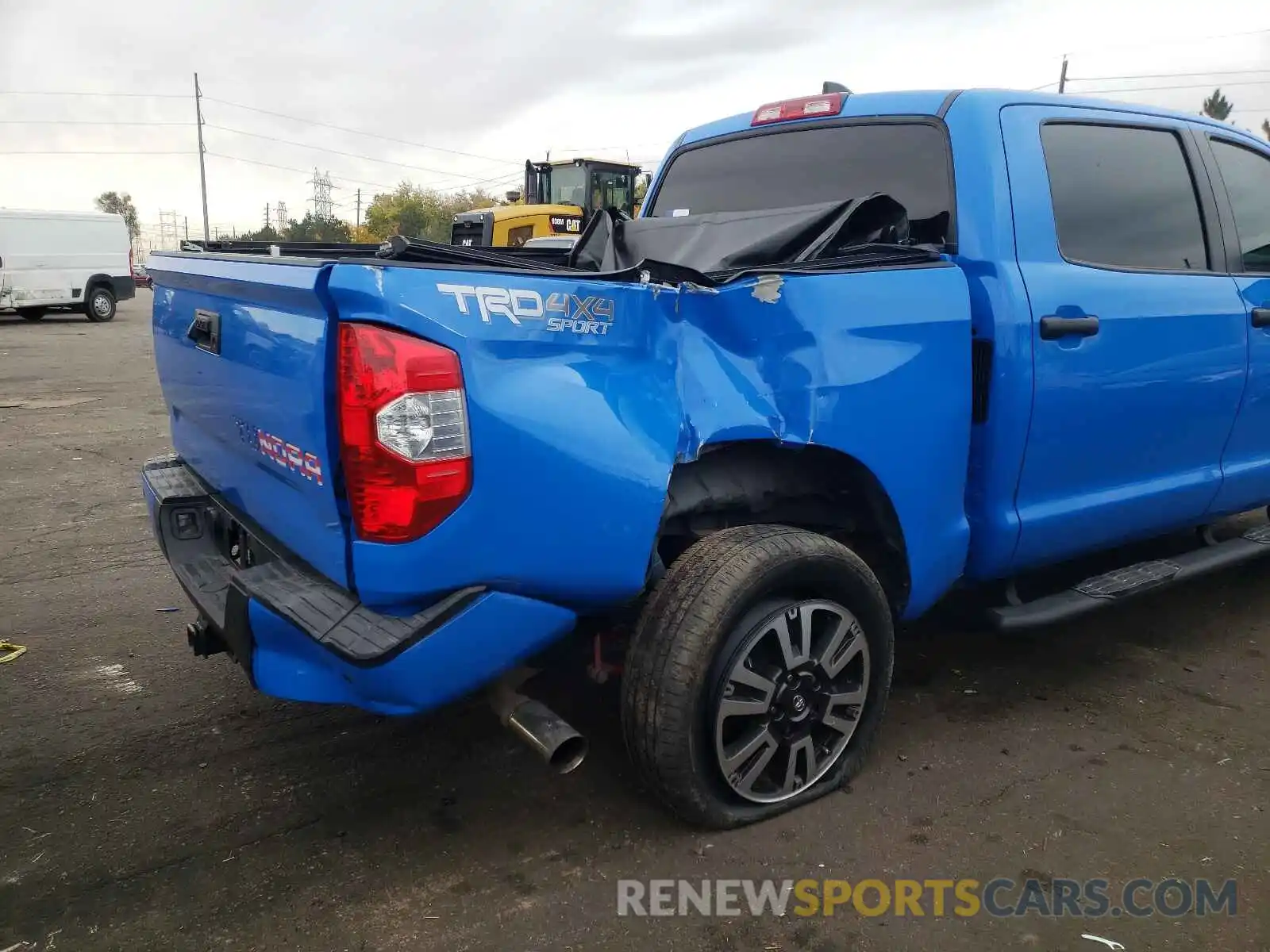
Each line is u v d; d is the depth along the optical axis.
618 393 2.30
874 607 2.78
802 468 2.86
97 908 2.38
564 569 2.26
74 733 3.25
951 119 3.23
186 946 2.26
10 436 8.59
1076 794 2.90
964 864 2.56
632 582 2.36
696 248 3.26
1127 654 3.94
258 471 2.63
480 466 2.12
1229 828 2.73
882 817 2.76
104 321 23.70
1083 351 3.19
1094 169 3.43
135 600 4.52
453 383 2.08
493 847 2.62
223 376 2.75
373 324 2.06
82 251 23.12
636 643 2.49
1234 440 3.93
